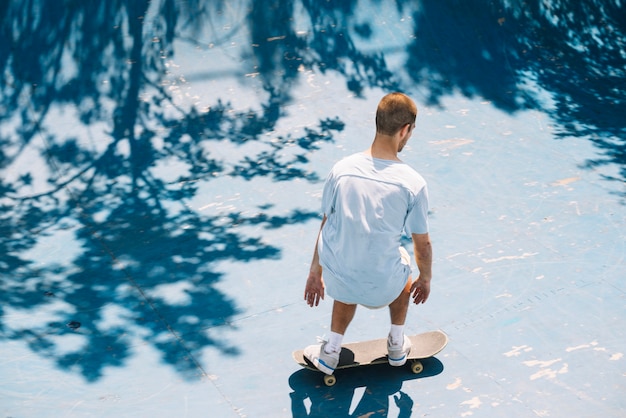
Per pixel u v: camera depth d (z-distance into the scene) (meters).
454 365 4.71
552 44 10.36
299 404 4.36
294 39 9.47
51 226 6.53
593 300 5.39
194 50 9.07
